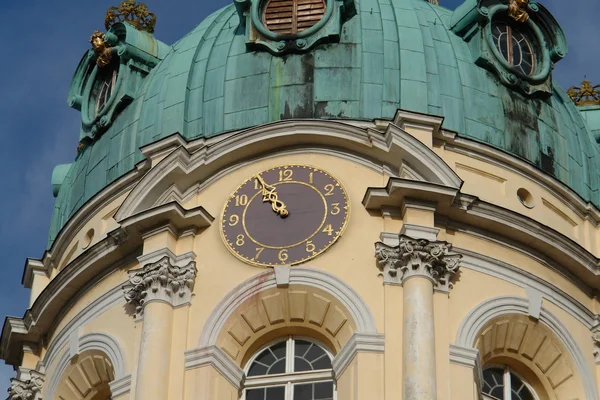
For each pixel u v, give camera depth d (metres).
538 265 46.88
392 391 42.91
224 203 46.38
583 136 51.16
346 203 45.81
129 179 48.34
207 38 50.69
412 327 43.44
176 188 46.69
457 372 43.84
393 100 47.66
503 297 45.75
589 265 47.59
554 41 51.12
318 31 48.69
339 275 44.81
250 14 49.44
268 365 45.31
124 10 53.09
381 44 48.72
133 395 44.06
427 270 44.38
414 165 45.88
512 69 49.44
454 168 47.22
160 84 49.84
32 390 48.53
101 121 50.94
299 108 47.59
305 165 46.53
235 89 48.34
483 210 46.22
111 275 47.41
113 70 52.06
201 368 44.09
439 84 48.28
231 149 46.69
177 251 46.00
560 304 46.78
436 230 45.12
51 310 48.91
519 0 50.38
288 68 48.31
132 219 46.22
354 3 49.50
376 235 45.34
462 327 44.62
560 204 48.50
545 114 49.78
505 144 48.28
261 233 45.75
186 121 48.38
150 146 47.56
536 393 46.69
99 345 46.53
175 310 45.09
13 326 49.47
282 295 44.91
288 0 49.66
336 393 44.44
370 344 43.62
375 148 46.22
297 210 45.94
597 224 49.16
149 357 44.19
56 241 50.34
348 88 47.78
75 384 47.59
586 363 46.56
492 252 46.28
